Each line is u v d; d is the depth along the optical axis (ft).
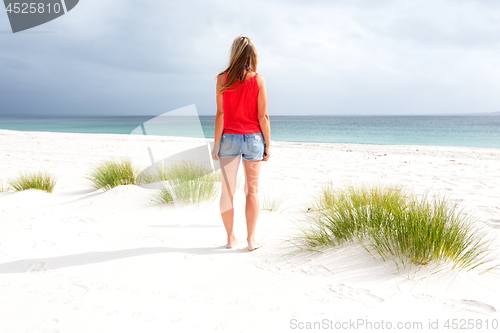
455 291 5.74
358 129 133.80
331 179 19.57
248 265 7.22
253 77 7.67
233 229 9.23
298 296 5.79
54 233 9.12
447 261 6.62
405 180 19.48
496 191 16.15
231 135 7.90
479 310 5.21
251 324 4.92
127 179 14.94
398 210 7.82
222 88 7.75
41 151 32.86
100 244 8.39
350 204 9.44
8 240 8.51
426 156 34.68
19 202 12.73
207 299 5.69
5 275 6.50
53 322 4.87
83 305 5.39
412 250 6.71
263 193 15.30
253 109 7.86
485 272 6.53
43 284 6.14
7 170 21.24
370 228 7.75
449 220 7.66
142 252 7.90
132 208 11.46
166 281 6.37
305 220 10.47
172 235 9.14
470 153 38.83
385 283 6.14
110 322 4.90
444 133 104.63
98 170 16.92
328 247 7.86
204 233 9.43
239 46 7.60
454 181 19.21
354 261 7.04
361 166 25.73
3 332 4.60
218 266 7.16
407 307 5.35
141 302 5.53
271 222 10.50
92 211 11.31
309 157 31.91
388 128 140.46
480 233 8.99
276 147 45.50
